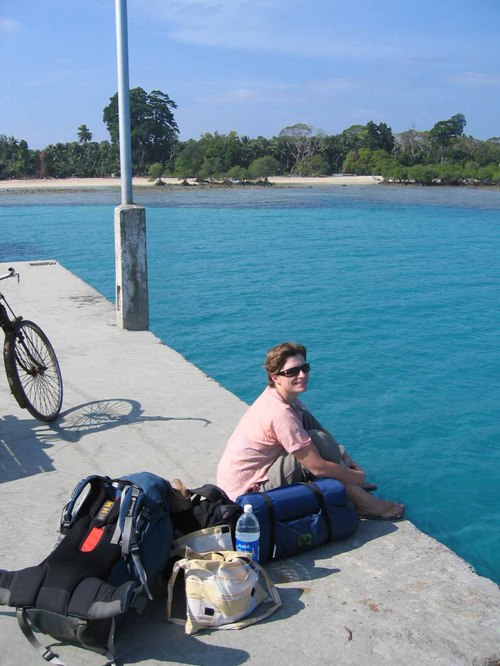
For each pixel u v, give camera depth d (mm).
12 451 5555
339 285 19484
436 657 3203
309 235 34500
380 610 3553
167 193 83875
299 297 17609
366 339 13242
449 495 6547
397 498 6504
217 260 24953
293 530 3982
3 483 4973
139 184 107938
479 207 57750
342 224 41094
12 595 3057
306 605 3588
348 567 3949
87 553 3186
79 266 23969
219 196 76562
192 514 3783
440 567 3961
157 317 15289
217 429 6082
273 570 3916
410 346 12680
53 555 3207
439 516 6133
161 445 5719
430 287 19297
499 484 6805
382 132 148375
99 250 28500
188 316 15375
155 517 3410
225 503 3875
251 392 10125
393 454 7598
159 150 136625
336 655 3215
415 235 34719
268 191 89812
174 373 7680
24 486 4922
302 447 4188
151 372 7711
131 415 6395
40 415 5996
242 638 3330
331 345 12773
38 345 6277
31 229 38125
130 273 9375
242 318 15148
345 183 113688
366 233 35750
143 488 3523
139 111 133750
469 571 3928
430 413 8953
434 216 47562
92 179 125875
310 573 3887
